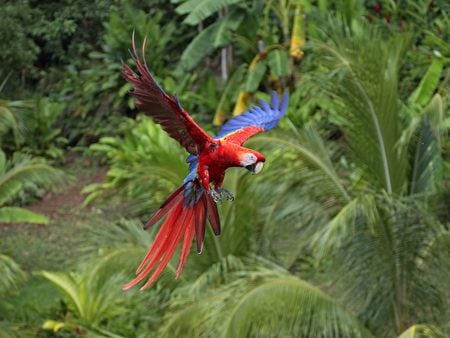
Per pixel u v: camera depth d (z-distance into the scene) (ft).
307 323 32.27
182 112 15.20
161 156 38.70
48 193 71.61
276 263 38.68
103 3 83.56
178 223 16.48
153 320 40.98
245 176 37.32
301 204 36.65
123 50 76.18
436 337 32.27
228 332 30.42
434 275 34.78
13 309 46.39
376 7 62.59
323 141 37.42
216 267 36.42
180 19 82.53
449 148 40.04
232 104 65.77
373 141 37.22
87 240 40.70
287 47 62.03
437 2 62.39
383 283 34.96
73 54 85.15
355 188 36.99
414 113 40.37
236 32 66.28
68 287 42.78
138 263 37.96
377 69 36.24
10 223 67.92
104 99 79.56
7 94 77.05
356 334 33.30
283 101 19.77
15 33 74.43
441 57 45.68
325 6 56.18
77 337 42.19
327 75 36.50
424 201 35.63
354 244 34.68
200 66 82.17
